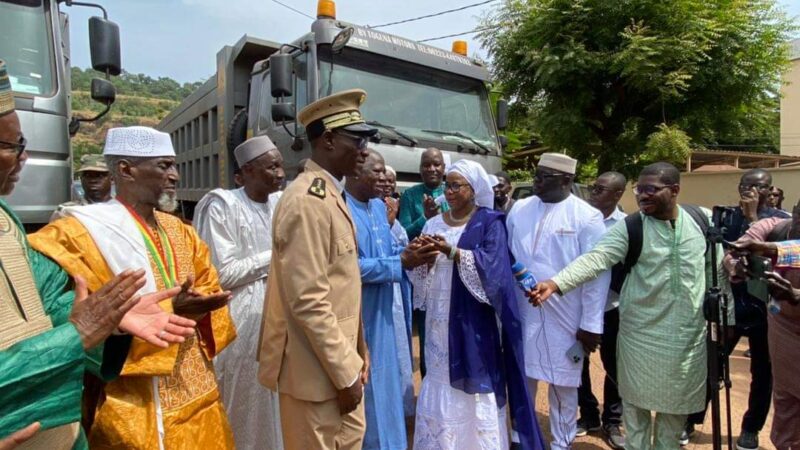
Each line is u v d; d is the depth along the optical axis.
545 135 11.59
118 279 1.46
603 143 11.39
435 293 3.11
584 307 3.26
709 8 10.31
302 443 2.18
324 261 2.11
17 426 1.29
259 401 3.00
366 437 2.87
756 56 10.57
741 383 4.73
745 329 3.46
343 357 2.06
